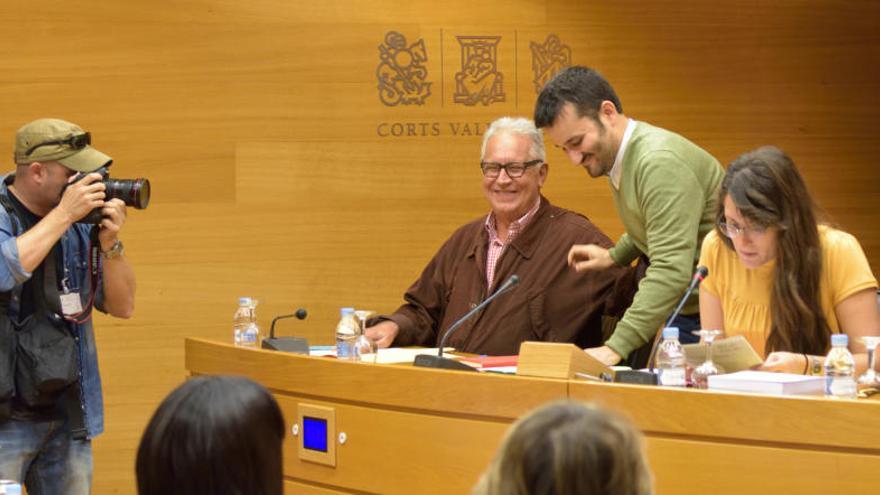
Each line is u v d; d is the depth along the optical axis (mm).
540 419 1227
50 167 3506
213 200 5305
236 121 5309
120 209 3541
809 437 2418
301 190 5344
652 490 1255
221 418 1467
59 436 3527
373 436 3039
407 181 5371
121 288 3705
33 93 5195
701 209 3645
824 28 5516
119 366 5238
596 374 2877
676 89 5461
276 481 1511
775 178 2943
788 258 2953
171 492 1469
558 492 1186
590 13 5422
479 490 1254
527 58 5406
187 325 5297
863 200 5566
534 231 4152
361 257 5367
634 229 3811
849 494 2391
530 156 4133
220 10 5293
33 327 3422
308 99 5340
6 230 3453
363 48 5348
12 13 5176
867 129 5555
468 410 2842
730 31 5480
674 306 3576
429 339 4332
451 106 5379
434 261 4402
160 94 5270
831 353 2578
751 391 2559
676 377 2766
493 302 4117
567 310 4059
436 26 5367
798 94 5520
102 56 5234
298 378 3225
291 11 5324
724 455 2498
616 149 3746
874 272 5566
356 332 3467
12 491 1912
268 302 5332
